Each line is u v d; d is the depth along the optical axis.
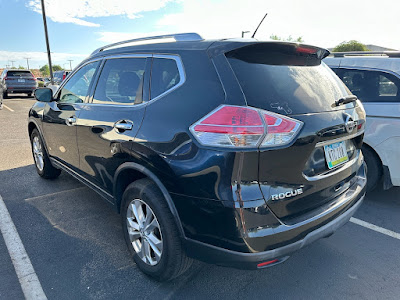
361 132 2.69
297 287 2.47
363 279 2.57
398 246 3.06
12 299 2.29
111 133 2.64
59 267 2.66
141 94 2.51
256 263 1.91
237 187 1.84
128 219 2.61
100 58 3.19
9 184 4.46
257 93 1.93
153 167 2.21
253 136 1.82
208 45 2.16
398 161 3.64
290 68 2.24
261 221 1.88
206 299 2.33
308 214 2.13
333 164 2.29
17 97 20.59
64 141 3.55
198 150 1.95
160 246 2.32
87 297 2.33
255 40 2.11
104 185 2.95
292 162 1.96
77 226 3.33
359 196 2.59
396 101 3.63
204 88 2.04
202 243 2.02
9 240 3.05
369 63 3.89
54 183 4.51
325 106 2.22
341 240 3.17
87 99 3.19
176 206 2.10
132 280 2.51
